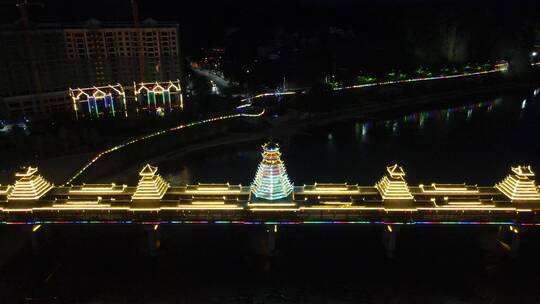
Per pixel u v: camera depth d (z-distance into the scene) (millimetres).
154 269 81062
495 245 86500
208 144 155500
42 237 88562
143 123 156000
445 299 72812
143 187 82750
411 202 81000
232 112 179375
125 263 82875
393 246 82750
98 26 162750
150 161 138125
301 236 90375
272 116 186750
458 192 86750
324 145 155125
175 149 149625
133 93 177000
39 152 126500
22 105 150500
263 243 88188
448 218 80062
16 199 82438
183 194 86000
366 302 72438
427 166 132250
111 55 168375
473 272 79125
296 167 133500
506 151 144500
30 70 150875
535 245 86562
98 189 89125
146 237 91125
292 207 79812
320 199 83562
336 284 76688
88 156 127312
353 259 83125
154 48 175250
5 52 144750
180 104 181375
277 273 79562
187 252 85750
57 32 154000
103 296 74375
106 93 166500
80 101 159500
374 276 78500
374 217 80375
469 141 155875
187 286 76562
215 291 75375
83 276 79375
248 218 80438
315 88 197250
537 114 190750
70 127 144125
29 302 73188
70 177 112000
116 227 94688
